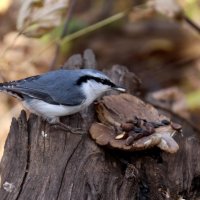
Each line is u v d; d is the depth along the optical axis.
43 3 10.80
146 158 8.45
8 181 7.87
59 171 8.02
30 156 8.30
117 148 8.21
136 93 10.95
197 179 8.58
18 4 16.78
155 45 17.22
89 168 8.09
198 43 17.25
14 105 14.41
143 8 12.23
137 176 8.05
